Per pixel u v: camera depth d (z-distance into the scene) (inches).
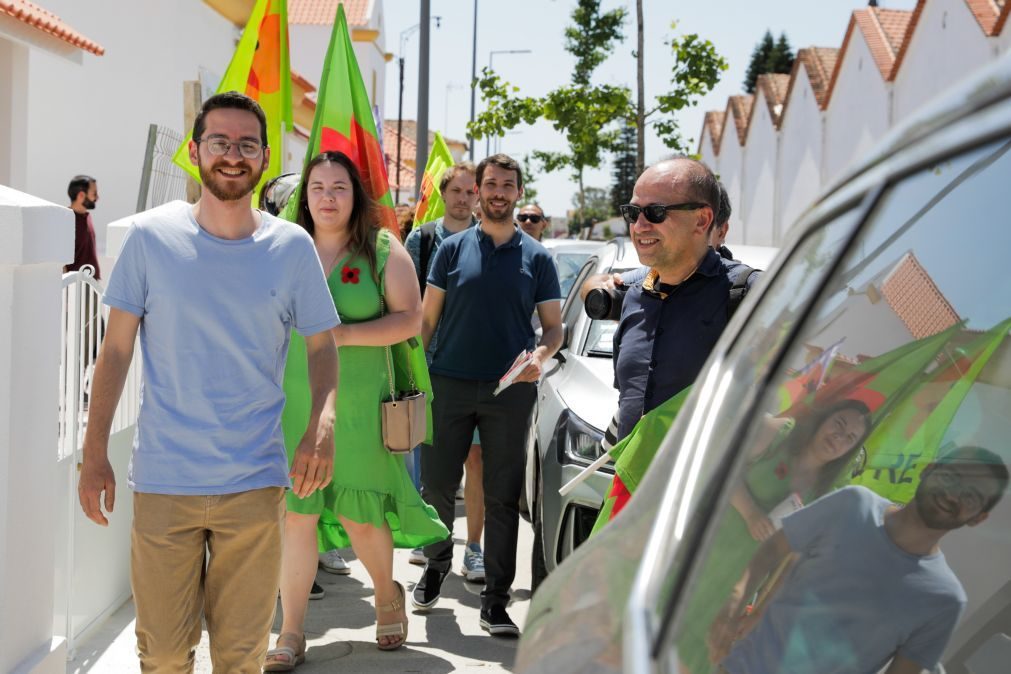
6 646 137.9
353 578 238.2
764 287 64.2
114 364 133.1
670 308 136.5
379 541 185.5
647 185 133.5
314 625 204.4
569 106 576.4
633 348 138.9
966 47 898.7
